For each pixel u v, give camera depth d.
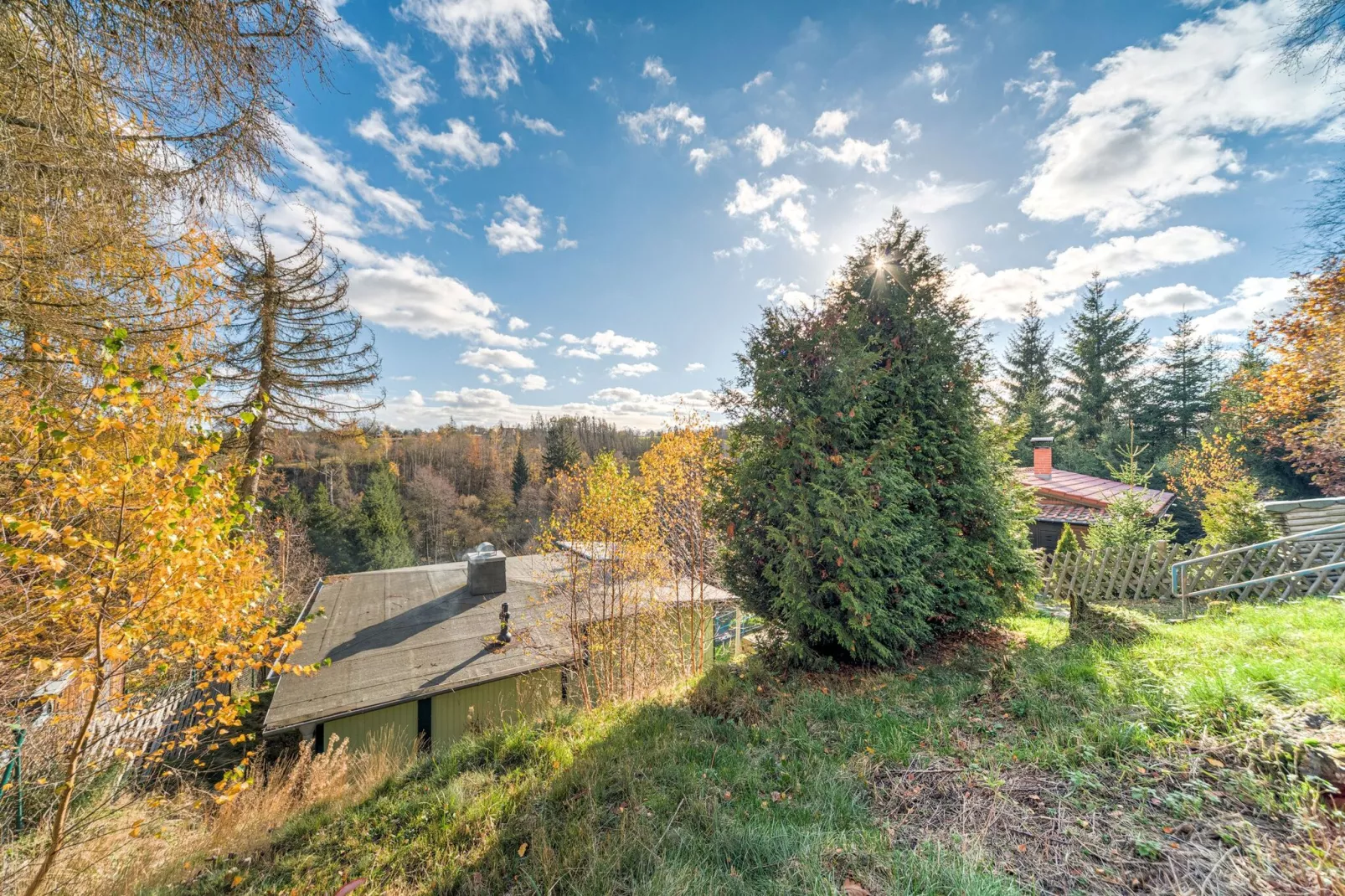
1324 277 9.95
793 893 2.20
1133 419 25.20
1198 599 7.74
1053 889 2.12
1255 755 2.62
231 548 4.02
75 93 3.12
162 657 3.95
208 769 6.37
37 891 3.43
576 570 10.85
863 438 5.57
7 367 3.74
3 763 4.09
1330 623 4.20
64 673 3.62
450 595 12.51
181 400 3.93
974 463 5.85
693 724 4.27
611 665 10.45
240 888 3.13
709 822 2.84
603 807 3.15
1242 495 9.98
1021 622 6.88
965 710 4.00
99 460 3.11
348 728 7.99
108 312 4.07
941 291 6.07
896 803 2.90
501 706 9.23
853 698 4.51
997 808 2.69
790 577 5.23
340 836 3.55
